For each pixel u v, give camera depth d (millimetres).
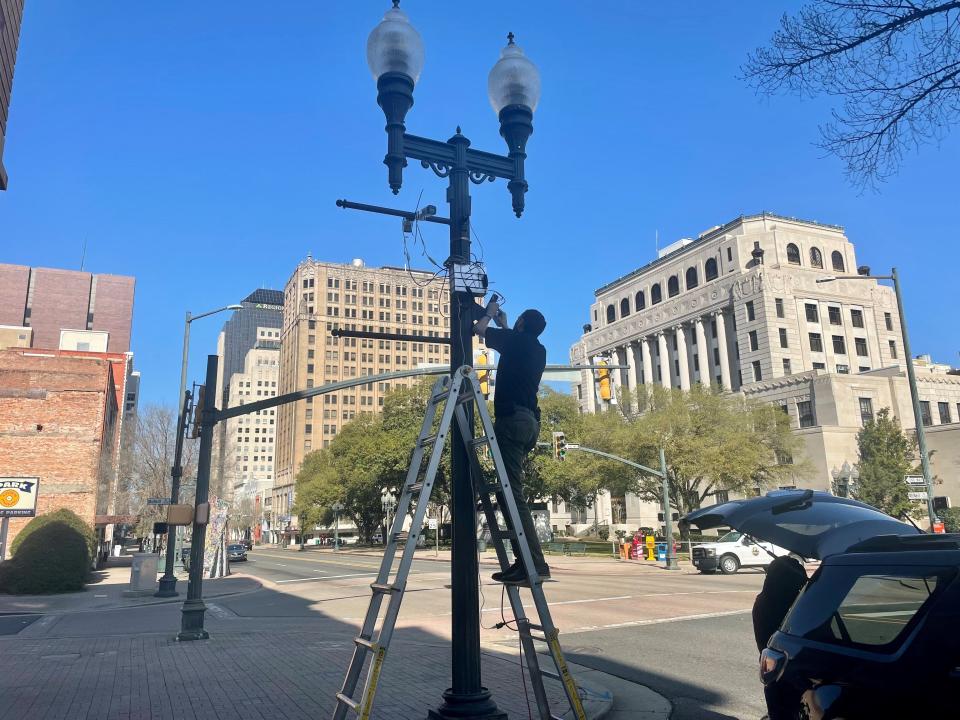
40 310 133500
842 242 79375
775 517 4348
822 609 3422
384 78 6246
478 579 5777
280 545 119750
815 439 50875
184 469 41344
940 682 2572
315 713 7035
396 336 6125
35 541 25484
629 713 7008
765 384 59812
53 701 7727
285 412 143125
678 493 41469
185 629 12562
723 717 6926
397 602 4539
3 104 12602
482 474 5359
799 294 70938
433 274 6605
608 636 12039
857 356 71938
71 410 32250
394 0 6527
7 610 19641
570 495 51750
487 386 12930
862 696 2881
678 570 30188
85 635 13984
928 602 2832
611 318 97438
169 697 7859
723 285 75500
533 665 5172
